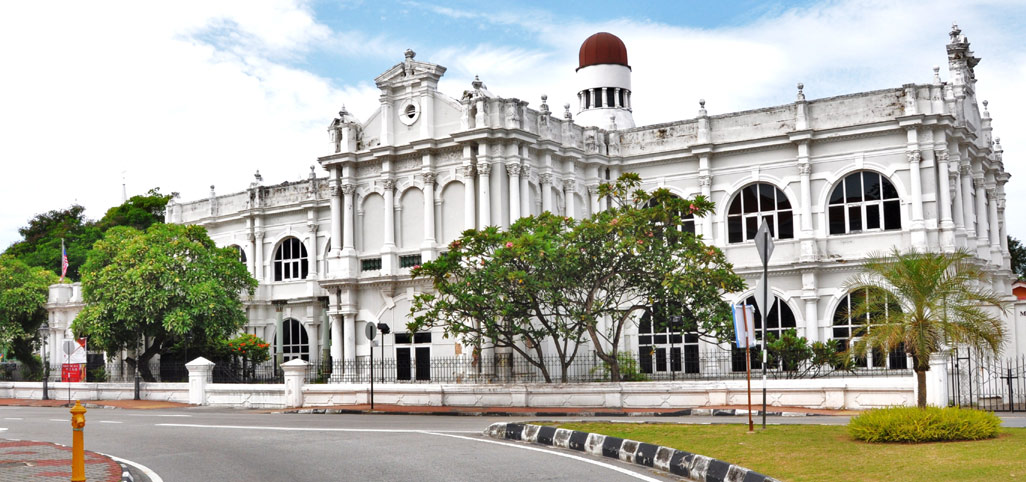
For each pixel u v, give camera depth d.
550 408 28.20
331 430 21.84
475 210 37.00
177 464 16.25
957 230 35.59
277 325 49.28
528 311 33.72
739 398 26.34
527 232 29.56
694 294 29.14
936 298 17.42
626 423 19.42
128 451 18.44
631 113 51.84
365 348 39.72
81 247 68.88
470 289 29.67
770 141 37.94
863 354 18.22
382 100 39.75
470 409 28.27
